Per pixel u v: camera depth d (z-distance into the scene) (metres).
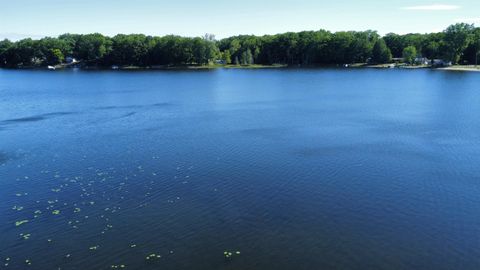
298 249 29.61
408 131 66.12
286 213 35.38
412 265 27.62
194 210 35.97
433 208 36.34
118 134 64.81
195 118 79.19
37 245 30.23
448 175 44.66
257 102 102.75
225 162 49.25
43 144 58.53
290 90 131.25
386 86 140.25
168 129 68.50
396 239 31.03
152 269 27.14
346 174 45.00
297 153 53.00
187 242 30.59
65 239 31.06
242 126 70.88
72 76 196.25
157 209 36.19
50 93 124.31
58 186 41.69
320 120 76.56
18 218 34.56
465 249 29.56
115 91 129.62
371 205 37.00
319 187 41.28
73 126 71.69
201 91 129.00
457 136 62.25
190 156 51.81
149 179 43.53
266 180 43.16
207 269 27.16
